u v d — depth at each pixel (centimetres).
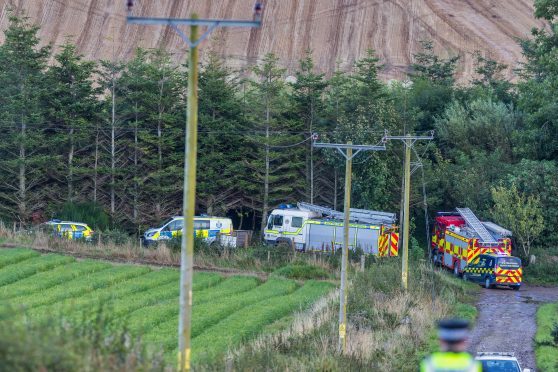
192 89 6869
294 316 15050
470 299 19688
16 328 5706
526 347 14312
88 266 19400
